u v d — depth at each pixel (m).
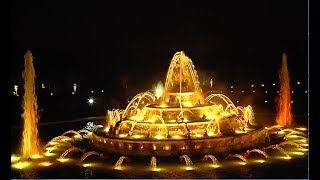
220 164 25.33
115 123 30.58
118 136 28.70
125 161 26.19
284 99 38.78
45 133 36.00
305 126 36.56
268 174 23.11
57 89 58.28
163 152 26.62
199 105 31.09
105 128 31.75
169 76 32.62
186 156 25.73
